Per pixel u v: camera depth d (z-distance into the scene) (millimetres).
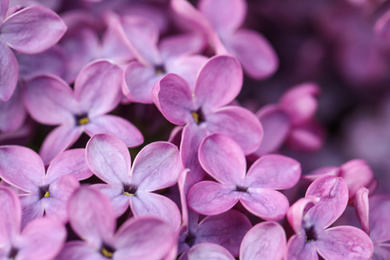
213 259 129
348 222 146
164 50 155
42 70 150
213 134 136
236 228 134
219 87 142
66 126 144
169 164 133
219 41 152
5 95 138
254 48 170
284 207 131
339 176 141
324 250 132
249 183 137
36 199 132
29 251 121
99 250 123
